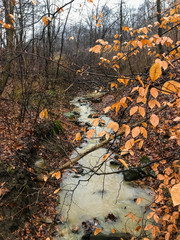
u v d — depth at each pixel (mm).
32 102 7961
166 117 6637
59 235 4184
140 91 1269
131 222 4531
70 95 13703
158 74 1081
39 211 4559
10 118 6555
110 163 6871
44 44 12469
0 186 4039
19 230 3807
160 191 2613
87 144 8016
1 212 3699
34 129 6574
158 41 1621
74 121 10227
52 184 5504
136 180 5910
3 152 4906
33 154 5746
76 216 4762
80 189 5691
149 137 6918
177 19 2188
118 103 1430
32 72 6461
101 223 4570
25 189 4438
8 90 8438
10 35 5512
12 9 5277
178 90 1260
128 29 1905
